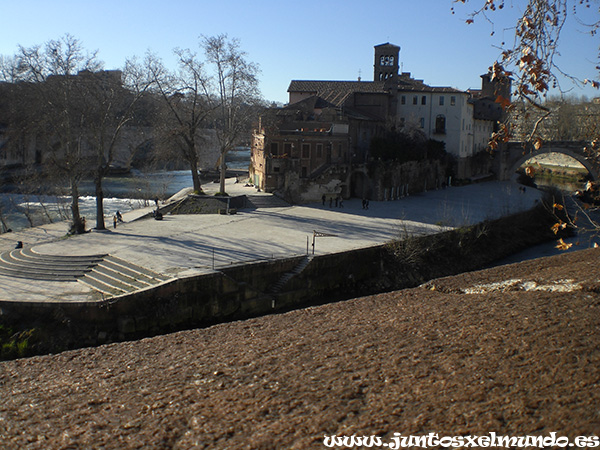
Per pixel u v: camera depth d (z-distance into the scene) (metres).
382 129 93.50
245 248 47.84
